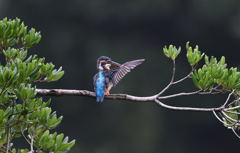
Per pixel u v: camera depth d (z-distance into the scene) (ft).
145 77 118.21
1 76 22.50
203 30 127.44
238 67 127.44
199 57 25.81
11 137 24.26
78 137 116.16
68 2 124.57
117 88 114.42
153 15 125.90
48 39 124.26
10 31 25.34
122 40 126.00
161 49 125.39
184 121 119.85
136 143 114.11
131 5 124.77
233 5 124.67
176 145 118.01
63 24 125.39
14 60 24.86
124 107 115.65
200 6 125.80
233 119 25.49
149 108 116.16
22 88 22.89
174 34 128.06
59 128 115.96
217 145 124.06
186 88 119.03
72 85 122.52
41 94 25.77
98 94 26.22
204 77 25.46
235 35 126.52
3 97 23.73
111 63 27.86
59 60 123.65
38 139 23.61
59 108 116.16
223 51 129.08
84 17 125.08
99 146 115.55
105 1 125.18
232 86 25.57
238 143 123.75
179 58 122.62
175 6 126.00
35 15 124.57
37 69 23.43
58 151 23.62
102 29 126.31
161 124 116.37
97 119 116.06
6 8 123.24
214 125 122.11
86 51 124.16
